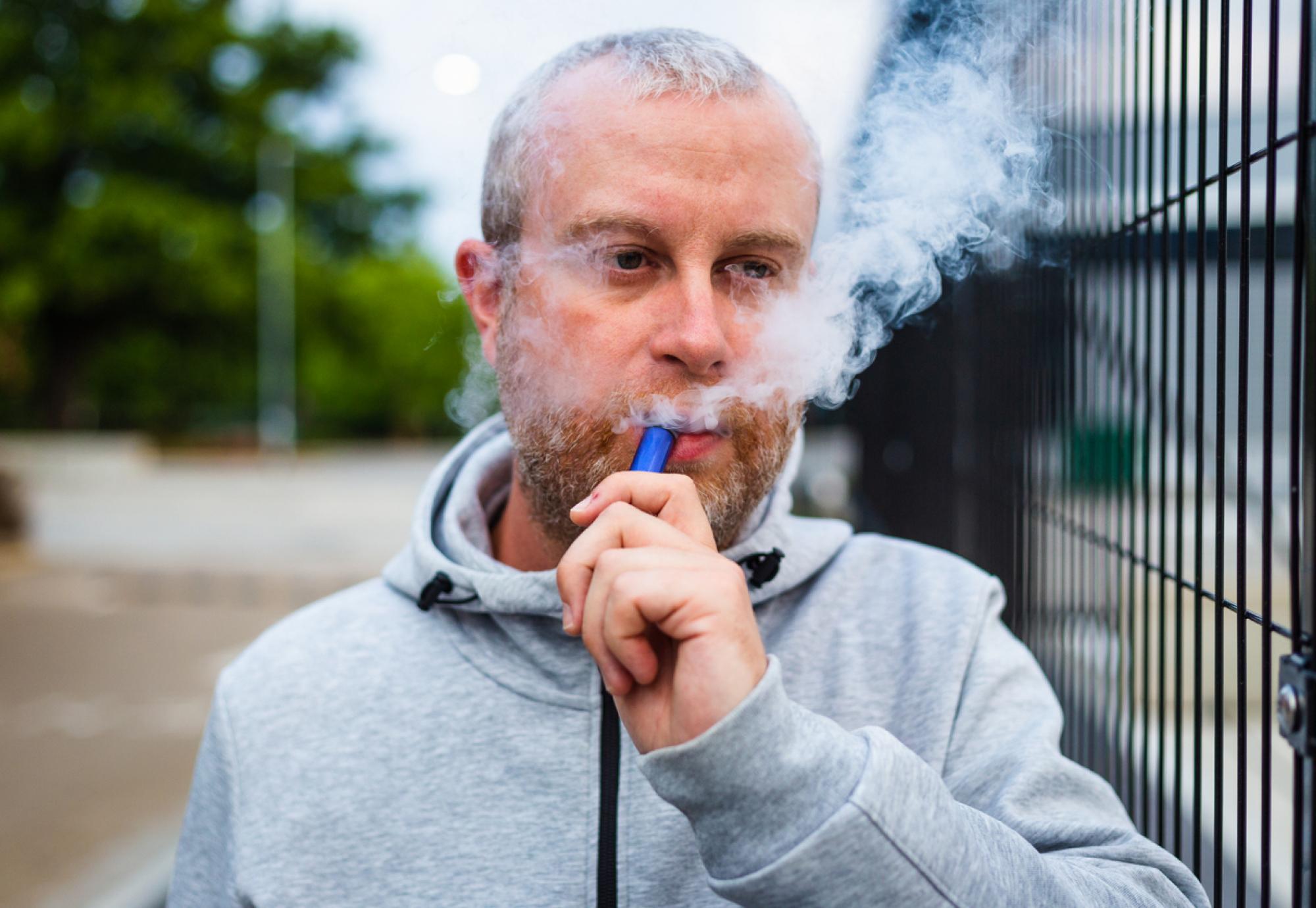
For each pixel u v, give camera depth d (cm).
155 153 2208
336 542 1162
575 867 103
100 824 372
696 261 93
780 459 99
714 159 92
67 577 919
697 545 77
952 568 115
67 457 1827
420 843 105
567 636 109
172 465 2420
